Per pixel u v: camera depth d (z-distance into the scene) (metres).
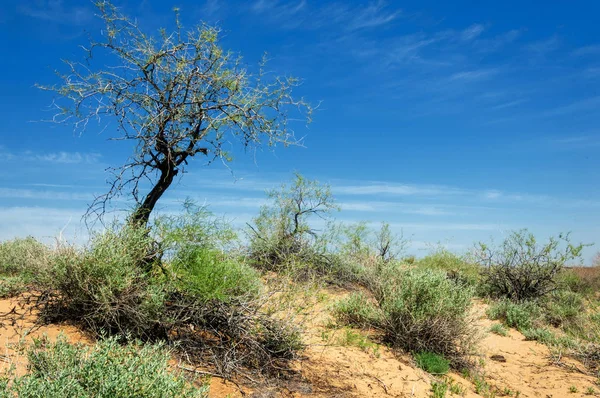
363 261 12.80
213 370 4.88
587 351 8.46
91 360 3.28
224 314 5.49
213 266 5.48
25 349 3.95
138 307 4.96
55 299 5.39
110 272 5.00
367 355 6.58
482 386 6.46
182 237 5.46
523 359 8.20
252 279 5.84
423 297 7.51
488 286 13.37
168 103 5.80
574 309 11.21
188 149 6.01
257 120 6.22
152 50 5.91
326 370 5.66
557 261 13.05
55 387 2.98
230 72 6.27
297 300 6.37
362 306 8.22
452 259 15.24
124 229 5.44
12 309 5.24
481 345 8.26
